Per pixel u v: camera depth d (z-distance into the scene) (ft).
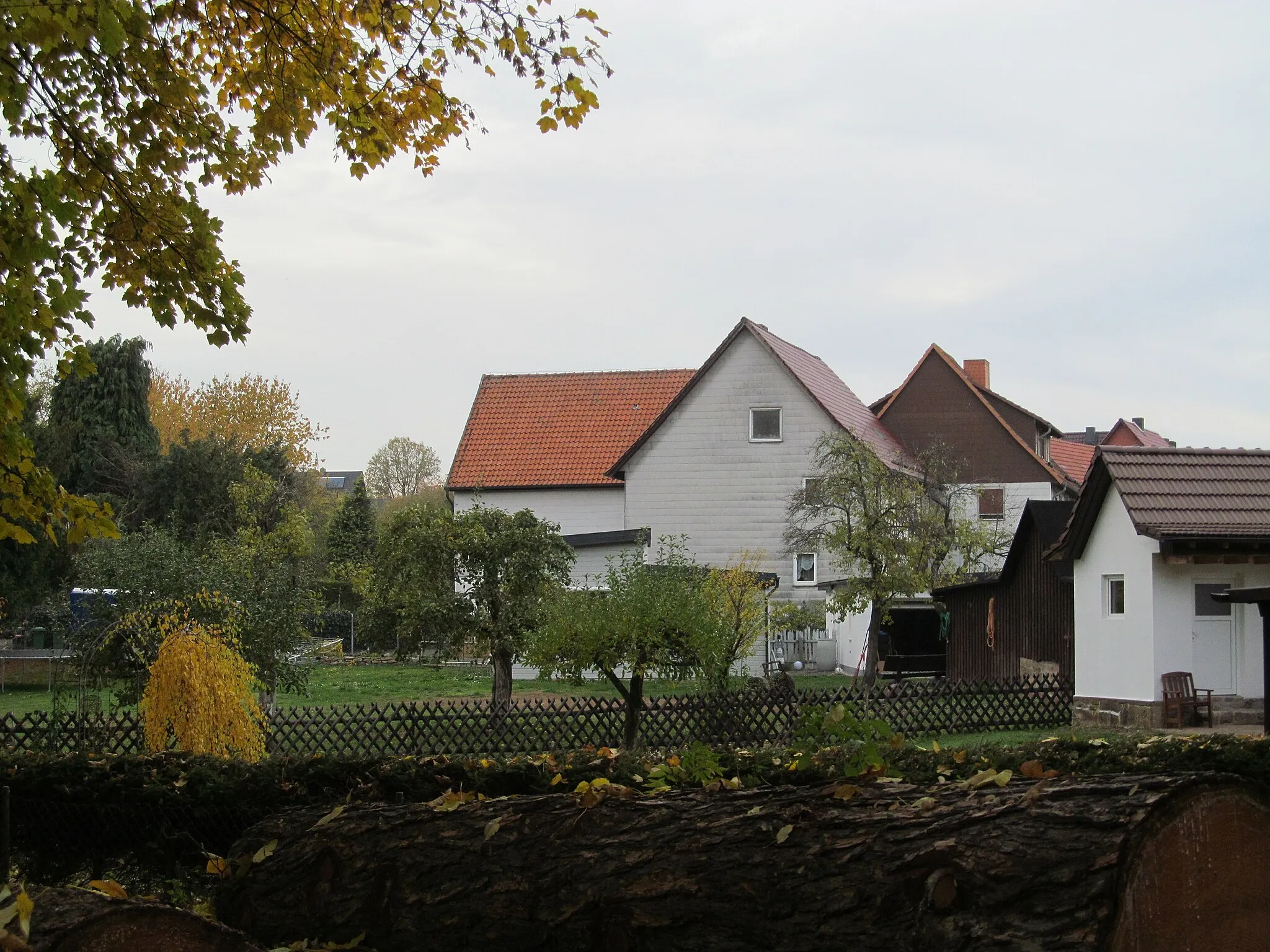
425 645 73.36
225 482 154.92
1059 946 12.37
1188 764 23.08
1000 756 22.66
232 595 60.90
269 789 23.45
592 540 109.60
